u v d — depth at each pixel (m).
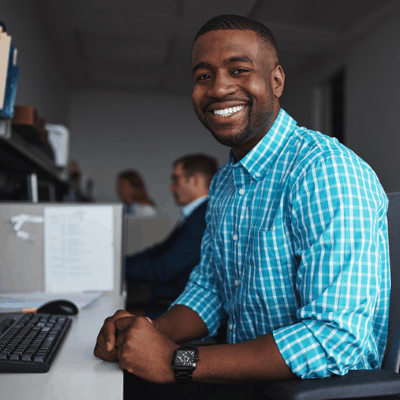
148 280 1.86
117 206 1.28
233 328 0.94
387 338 0.79
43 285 1.24
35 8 3.69
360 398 0.61
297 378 0.66
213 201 1.13
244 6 3.86
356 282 0.67
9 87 1.13
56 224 1.26
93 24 4.32
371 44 4.14
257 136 0.91
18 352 0.62
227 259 0.95
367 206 0.71
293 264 0.80
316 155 0.77
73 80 6.17
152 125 6.85
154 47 4.95
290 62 5.28
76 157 6.59
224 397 0.75
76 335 0.80
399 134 3.63
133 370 0.64
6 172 2.06
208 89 0.88
